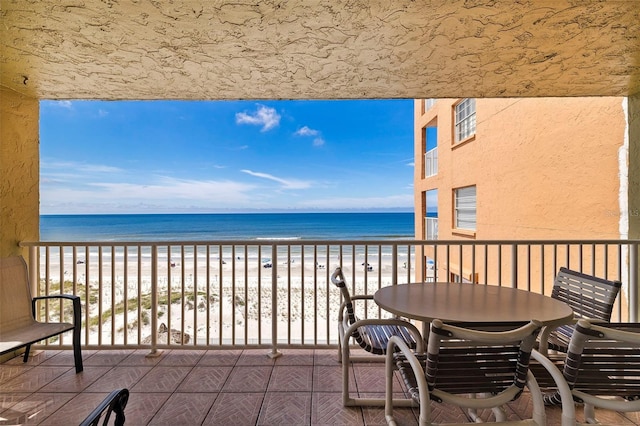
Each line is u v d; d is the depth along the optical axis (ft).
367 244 9.41
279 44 6.96
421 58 7.64
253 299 30.25
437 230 31.09
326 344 9.82
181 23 6.12
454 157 25.13
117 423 3.70
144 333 22.12
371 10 5.78
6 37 6.60
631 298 9.60
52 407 7.09
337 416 6.81
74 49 7.11
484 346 4.29
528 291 7.36
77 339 8.65
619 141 10.80
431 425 4.31
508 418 6.66
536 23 6.21
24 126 9.99
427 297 6.81
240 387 7.89
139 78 8.66
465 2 5.59
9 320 8.51
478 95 10.09
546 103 14.34
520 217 16.25
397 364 5.78
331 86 9.35
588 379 4.54
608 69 8.21
